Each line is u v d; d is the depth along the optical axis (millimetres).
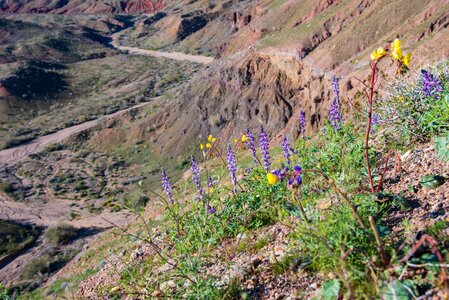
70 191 60906
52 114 103312
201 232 4270
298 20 84562
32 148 81312
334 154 4926
